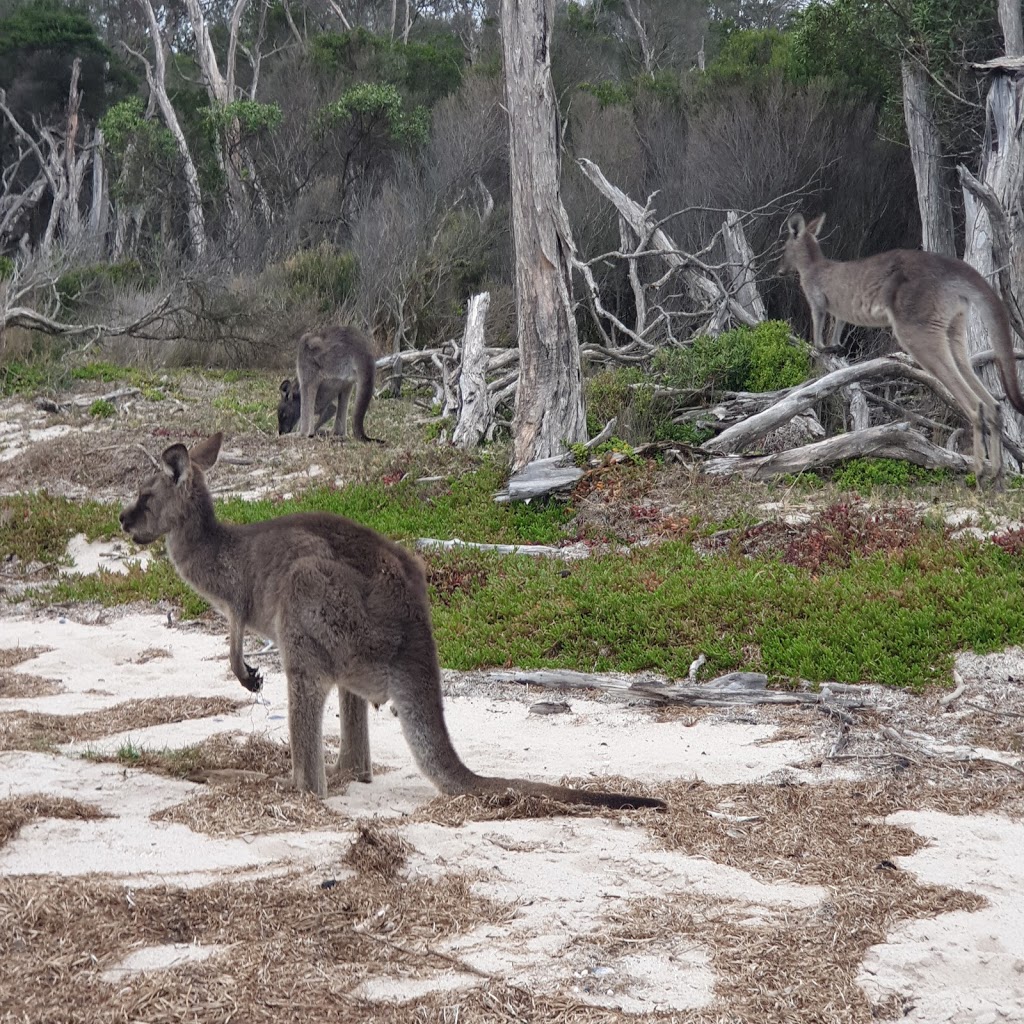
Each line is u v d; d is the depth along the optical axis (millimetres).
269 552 7340
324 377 11898
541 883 6023
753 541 9461
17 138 25172
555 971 5094
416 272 15211
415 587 7301
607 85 19922
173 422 12453
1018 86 11281
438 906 5703
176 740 7840
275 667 8766
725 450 10617
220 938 5285
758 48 19656
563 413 10625
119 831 6633
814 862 6387
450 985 4957
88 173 25250
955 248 14742
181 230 21109
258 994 4816
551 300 10562
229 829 6656
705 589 8820
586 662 8570
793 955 5289
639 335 13188
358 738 7488
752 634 8508
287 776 7469
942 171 14328
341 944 5277
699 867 6266
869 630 8414
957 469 10297
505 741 7875
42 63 24609
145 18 28844
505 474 10648
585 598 8898
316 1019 4660
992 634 8320
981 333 11414
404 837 6500
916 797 7352
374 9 30484
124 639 9211
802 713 8008
